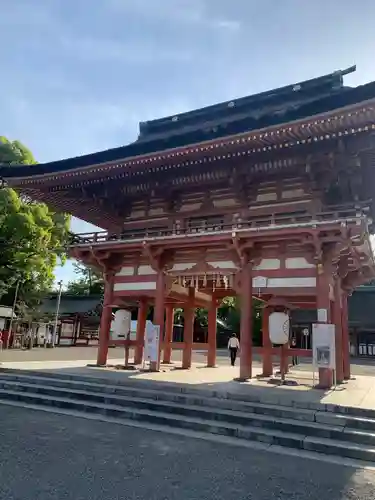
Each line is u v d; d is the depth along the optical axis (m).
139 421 10.16
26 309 44.22
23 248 34.72
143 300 21.22
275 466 7.02
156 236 17.59
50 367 16.75
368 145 13.43
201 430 9.37
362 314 50.69
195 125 22.80
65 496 5.32
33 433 8.49
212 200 18.11
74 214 22.03
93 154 17.59
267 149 14.68
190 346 21.45
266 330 18.23
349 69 19.42
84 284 74.12
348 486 6.13
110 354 34.78
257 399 10.78
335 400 10.53
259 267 15.63
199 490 5.76
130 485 5.82
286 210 16.14
